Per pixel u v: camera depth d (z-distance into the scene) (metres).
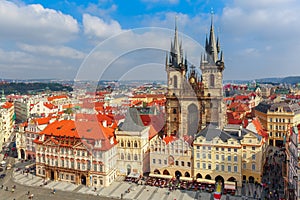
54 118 134.00
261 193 85.06
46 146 102.12
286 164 86.56
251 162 92.00
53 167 100.00
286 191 80.94
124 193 86.00
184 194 84.75
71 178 98.12
